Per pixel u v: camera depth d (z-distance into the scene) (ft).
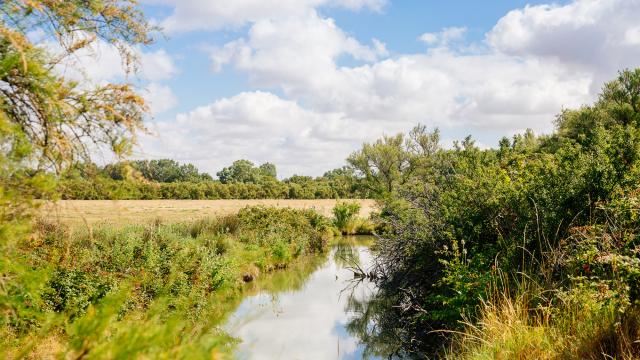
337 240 94.32
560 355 14.20
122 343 6.11
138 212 118.42
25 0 8.13
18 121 8.88
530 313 18.39
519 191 25.54
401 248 37.73
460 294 23.40
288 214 78.74
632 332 13.15
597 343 13.55
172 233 51.78
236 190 229.86
